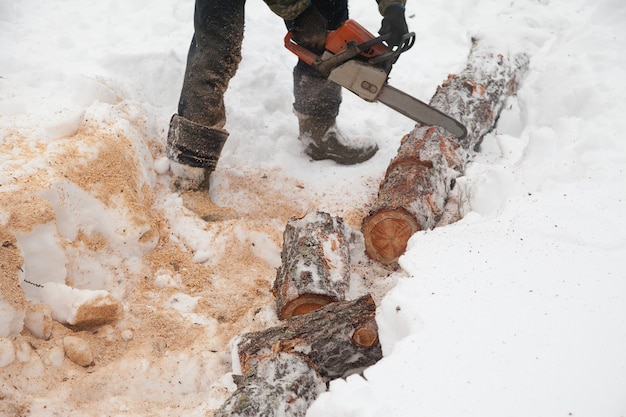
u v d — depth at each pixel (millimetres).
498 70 5391
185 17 6305
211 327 3529
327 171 4953
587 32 5469
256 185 4758
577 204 3500
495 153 4969
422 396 2367
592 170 3787
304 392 2842
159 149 4707
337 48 3830
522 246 3201
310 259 3555
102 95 4730
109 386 3166
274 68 5715
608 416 2244
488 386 2395
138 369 3234
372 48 3822
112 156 4141
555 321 2689
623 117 4305
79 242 3795
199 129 4320
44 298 3439
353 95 5801
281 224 4469
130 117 4641
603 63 5031
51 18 6082
